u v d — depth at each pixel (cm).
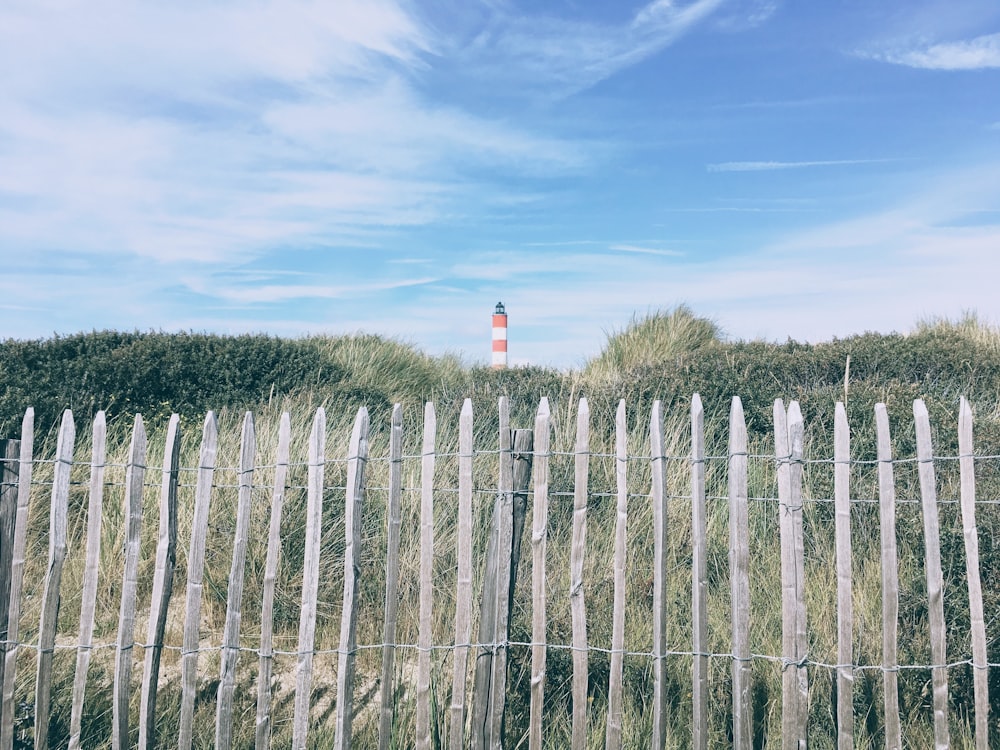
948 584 378
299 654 316
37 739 329
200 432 739
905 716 348
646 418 713
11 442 346
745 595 299
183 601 483
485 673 309
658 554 306
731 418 301
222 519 521
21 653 405
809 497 497
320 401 872
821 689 360
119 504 549
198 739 359
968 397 762
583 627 308
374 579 472
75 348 986
